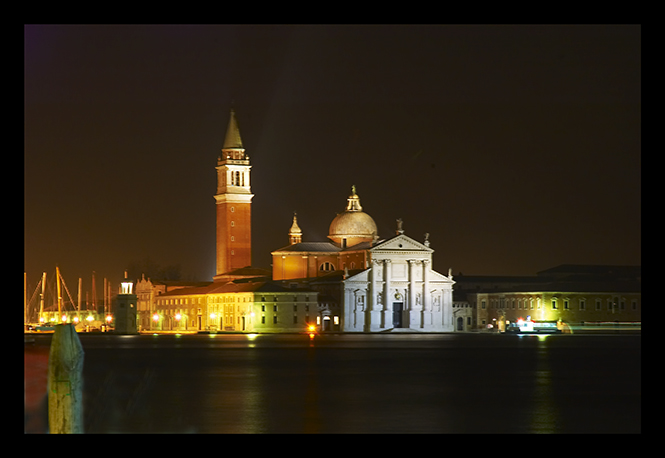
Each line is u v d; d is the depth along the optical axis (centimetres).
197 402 7988
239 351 16700
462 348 18075
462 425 6619
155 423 6606
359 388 9306
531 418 7038
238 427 6431
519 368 12219
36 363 11362
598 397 8500
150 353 15950
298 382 9975
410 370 11838
